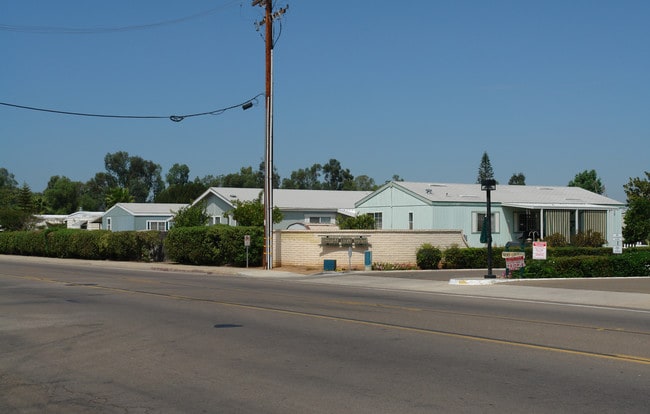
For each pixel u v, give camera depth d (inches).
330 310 614.5
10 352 413.4
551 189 1815.9
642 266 1034.1
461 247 1316.4
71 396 308.8
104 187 5098.4
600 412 274.4
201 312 597.3
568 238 1596.9
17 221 2615.7
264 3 1209.4
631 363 371.2
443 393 306.2
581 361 377.1
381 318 558.6
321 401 293.4
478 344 432.1
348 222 1529.3
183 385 325.7
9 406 293.4
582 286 852.6
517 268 962.7
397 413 273.9
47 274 1154.7
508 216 1577.3
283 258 1301.7
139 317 565.0
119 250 1651.1
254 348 420.2
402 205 1565.0
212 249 1358.3
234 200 1738.4
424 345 428.8
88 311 606.9
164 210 2347.4
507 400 293.0
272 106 1219.9
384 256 1262.3
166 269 1320.1
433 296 772.6
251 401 295.1
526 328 502.0
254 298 725.9
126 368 365.4
